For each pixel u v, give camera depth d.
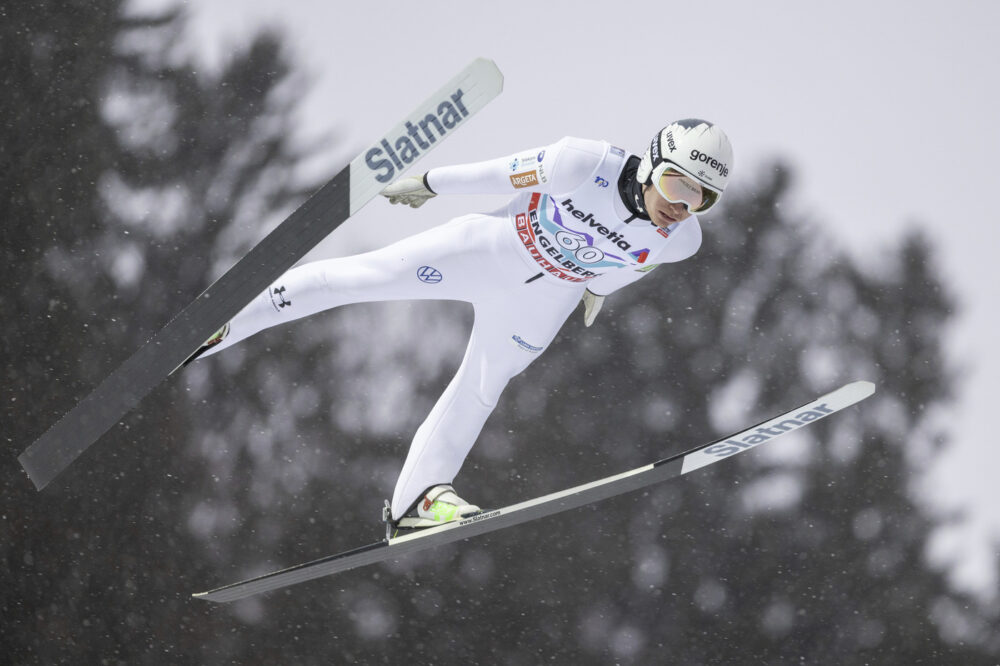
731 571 55.16
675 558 55.03
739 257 66.19
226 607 54.34
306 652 52.91
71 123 68.88
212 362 57.50
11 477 57.69
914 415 62.03
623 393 58.38
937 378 63.75
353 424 56.78
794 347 62.94
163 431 56.62
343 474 56.34
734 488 56.84
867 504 58.22
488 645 52.84
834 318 65.25
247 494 56.00
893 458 60.19
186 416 56.78
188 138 71.19
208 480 56.25
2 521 56.53
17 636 55.09
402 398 57.19
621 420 57.84
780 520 56.81
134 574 55.22
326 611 53.00
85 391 60.28
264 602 53.56
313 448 56.50
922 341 65.00
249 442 56.59
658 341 60.31
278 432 56.69
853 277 67.69
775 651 54.78
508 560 54.16
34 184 66.06
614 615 54.16
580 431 57.34
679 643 53.81
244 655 53.56
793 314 64.31
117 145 68.88
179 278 65.00
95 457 56.53
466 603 53.22
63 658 54.84
